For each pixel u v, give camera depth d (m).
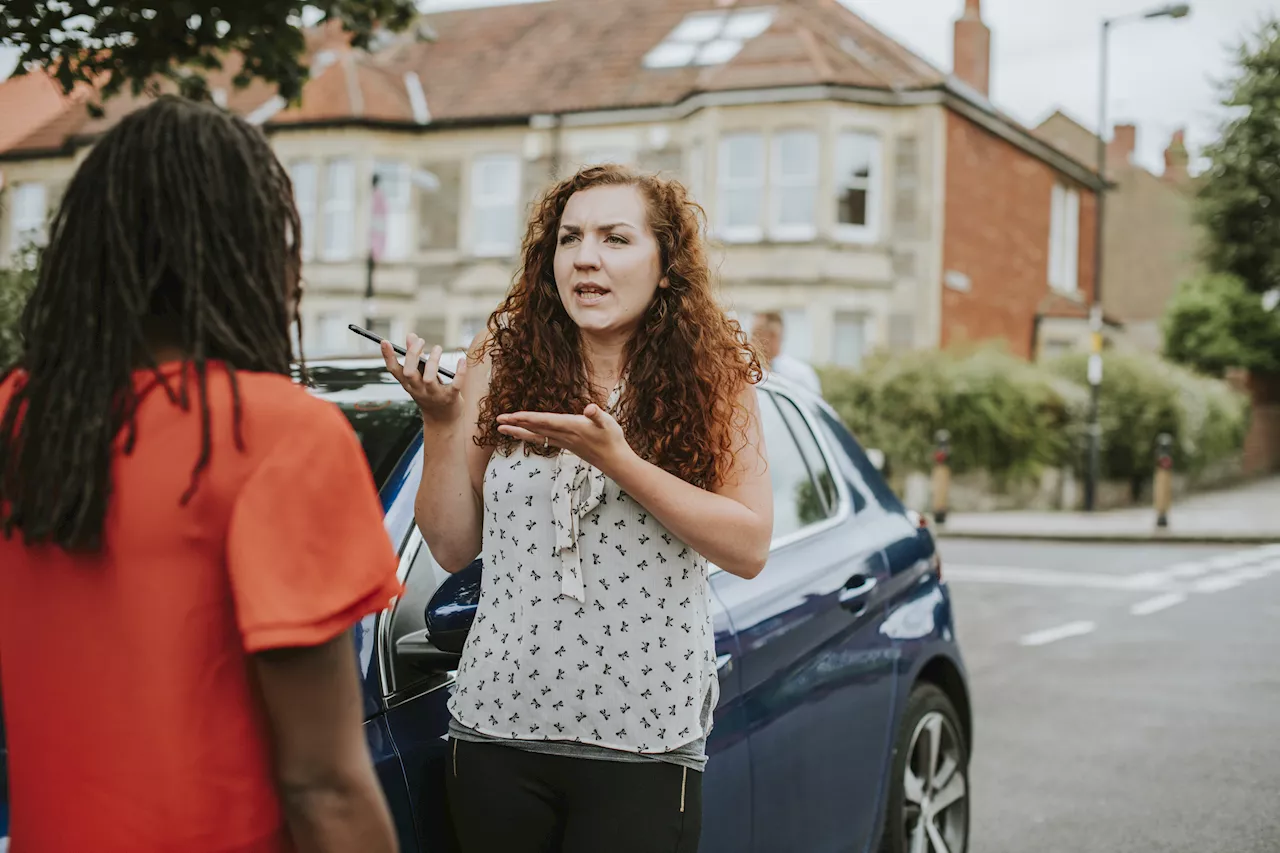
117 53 5.39
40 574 1.26
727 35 25.64
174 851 1.21
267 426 1.24
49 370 1.29
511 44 27.59
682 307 2.12
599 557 2.00
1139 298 43.41
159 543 1.21
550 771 2.01
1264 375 28.52
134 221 1.29
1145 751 5.55
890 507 3.89
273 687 1.22
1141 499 20.34
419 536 2.33
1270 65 28.14
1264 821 4.59
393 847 1.31
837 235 23.11
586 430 1.81
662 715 2.00
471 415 2.22
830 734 3.06
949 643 3.78
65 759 1.24
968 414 18.14
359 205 26.25
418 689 2.15
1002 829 4.54
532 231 2.21
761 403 3.47
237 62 28.41
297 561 1.22
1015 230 26.69
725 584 2.85
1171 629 8.60
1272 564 12.27
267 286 1.35
